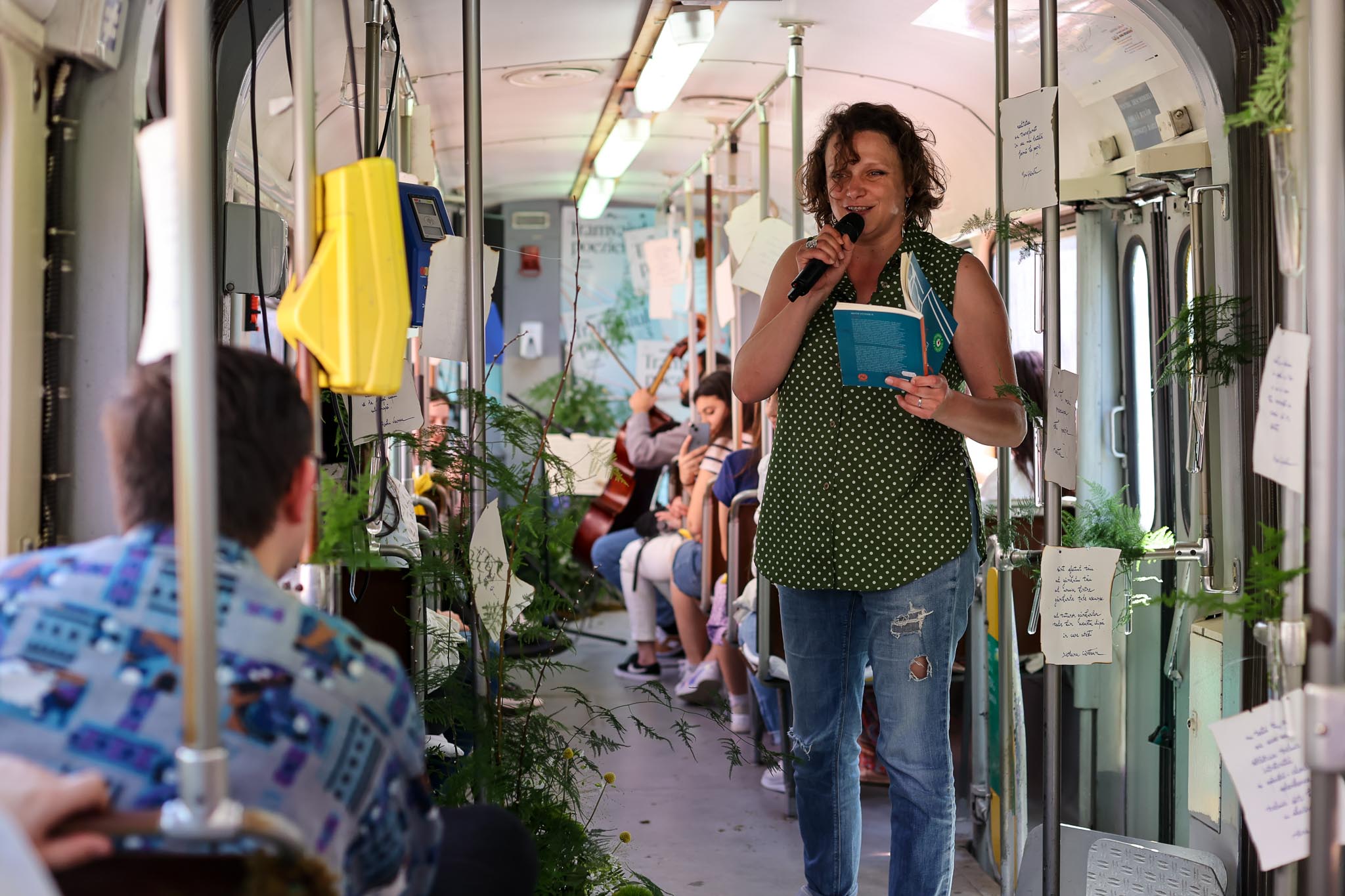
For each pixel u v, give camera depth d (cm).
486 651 272
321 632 127
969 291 269
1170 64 320
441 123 562
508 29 424
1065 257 394
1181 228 340
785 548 274
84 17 199
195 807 110
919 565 261
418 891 142
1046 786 257
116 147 209
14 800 107
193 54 119
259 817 111
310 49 158
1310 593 153
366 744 126
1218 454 296
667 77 439
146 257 214
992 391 267
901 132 273
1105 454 376
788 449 276
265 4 269
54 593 121
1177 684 333
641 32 434
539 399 846
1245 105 168
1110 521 317
